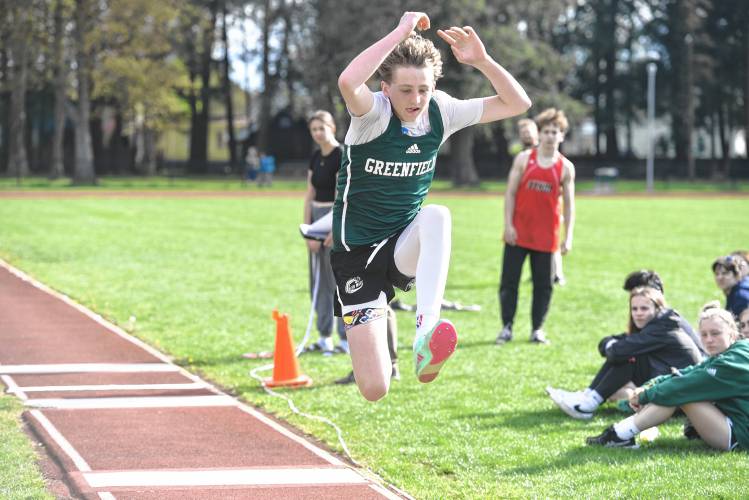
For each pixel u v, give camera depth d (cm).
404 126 447
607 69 7488
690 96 6731
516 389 822
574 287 1437
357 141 445
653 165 7200
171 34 5231
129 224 2425
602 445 650
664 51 7244
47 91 6406
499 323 1158
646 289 737
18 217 2534
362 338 461
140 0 4688
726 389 624
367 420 722
